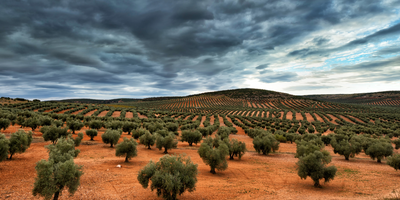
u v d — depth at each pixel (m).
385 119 93.38
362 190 15.45
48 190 10.36
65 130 30.69
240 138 53.75
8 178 14.34
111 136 31.97
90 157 23.94
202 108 153.00
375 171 22.31
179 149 34.72
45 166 10.73
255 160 28.69
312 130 66.00
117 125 48.56
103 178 16.20
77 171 11.57
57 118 57.72
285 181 18.50
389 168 24.11
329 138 44.38
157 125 49.56
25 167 17.38
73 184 11.29
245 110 142.38
